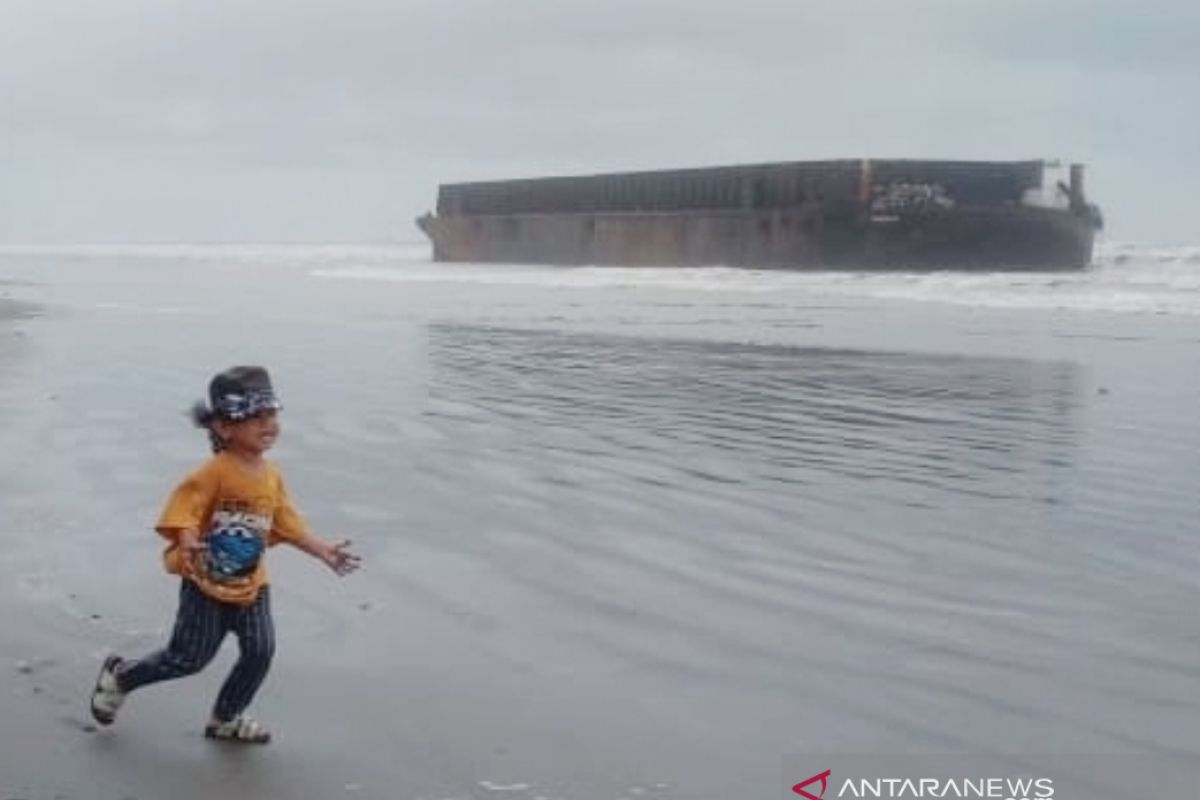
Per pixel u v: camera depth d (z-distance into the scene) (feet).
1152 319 92.48
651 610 23.62
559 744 17.52
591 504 32.30
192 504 17.40
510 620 22.98
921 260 156.76
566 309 105.91
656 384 56.44
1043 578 25.81
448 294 130.52
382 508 31.76
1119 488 34.71
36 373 57.52
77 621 22.39
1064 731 18.12
